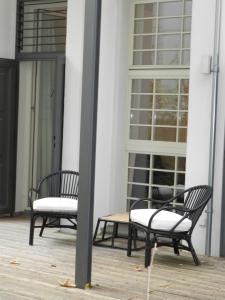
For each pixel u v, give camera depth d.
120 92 8.96
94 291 5.86
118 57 8.89
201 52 7.75
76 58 8.84
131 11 8.99
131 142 9.03
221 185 7.62
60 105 8.98
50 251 7.54
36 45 9.97
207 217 7.64
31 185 10.29
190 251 7.17
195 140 7.79
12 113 9.86
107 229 8.75
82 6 8.77
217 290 6.11
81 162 5.86
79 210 5.90
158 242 7.30
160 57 8.84
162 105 8.82
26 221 9.62
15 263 6.84
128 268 6.83
